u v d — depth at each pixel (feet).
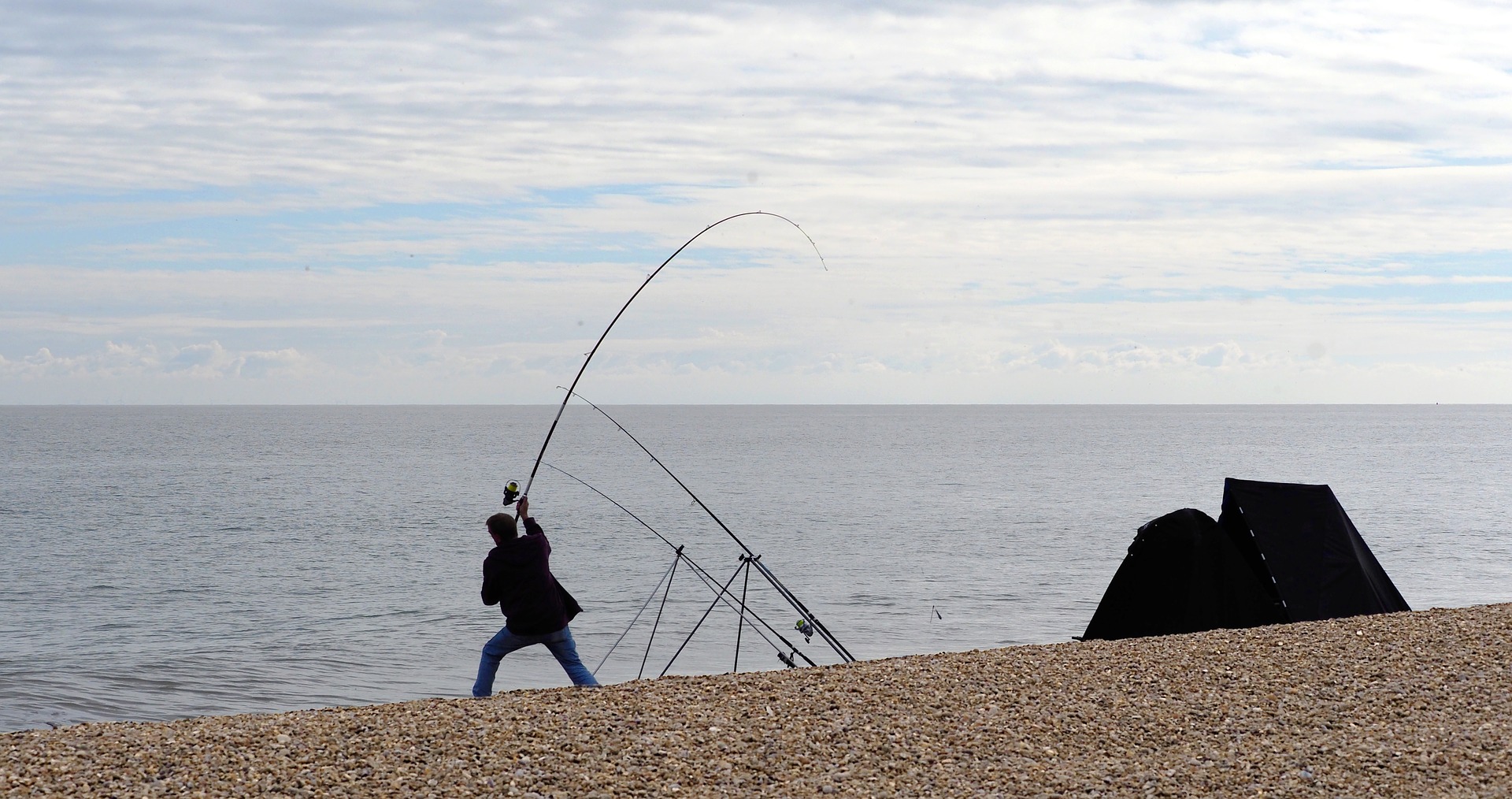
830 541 106.93
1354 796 16.85
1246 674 24.80
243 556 94.43
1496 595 72.95
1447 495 163.63
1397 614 32.35
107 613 67.36
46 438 416.46
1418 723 20.83
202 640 58.34
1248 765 18.42
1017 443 408.67
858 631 59.82
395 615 66.03
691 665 50.72
